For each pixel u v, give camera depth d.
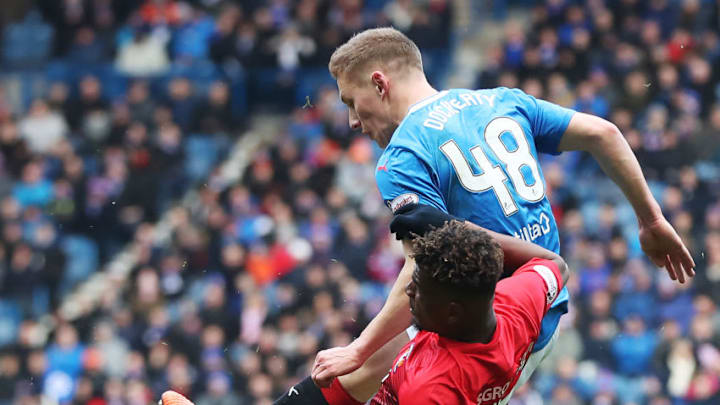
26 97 24.30
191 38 24.88
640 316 15.91
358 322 16.05
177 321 16.48
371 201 19.28
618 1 22.14
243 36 24.14
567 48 21.20
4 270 19.42
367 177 20.22
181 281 17.95
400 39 5.07
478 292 4.21
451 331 4.32
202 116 22.86
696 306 15.97
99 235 20.69
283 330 15.97
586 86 20.42
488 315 4.32
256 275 17.66
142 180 21.12
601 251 16.92
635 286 16.23
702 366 15.41
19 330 17.95
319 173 20.23
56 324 17.36
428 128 4.78
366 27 23.95
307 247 17.64
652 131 19.16
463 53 25.25
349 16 24.25
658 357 15.52
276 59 23.97
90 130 22.84
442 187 4.72
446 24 23.70
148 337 16.59
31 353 16.94
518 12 26.45
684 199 18.12
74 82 24.42
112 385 16.22
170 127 22.16
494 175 4.77
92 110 23.19
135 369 16.16
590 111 20.20
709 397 15.23
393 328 4.61
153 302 17.67
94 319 17.34
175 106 22.84
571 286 16.39
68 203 20.83
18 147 21.88
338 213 19.03
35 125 23.00
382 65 5.01
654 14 22.08
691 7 21.86
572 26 21.62
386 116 5.04
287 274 16.78
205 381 15.75
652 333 15.80
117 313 17.14
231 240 18.36
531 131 5.05
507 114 4.97
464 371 4.30
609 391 15.22
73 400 16.36
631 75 20.28
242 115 23.81
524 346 4.52
